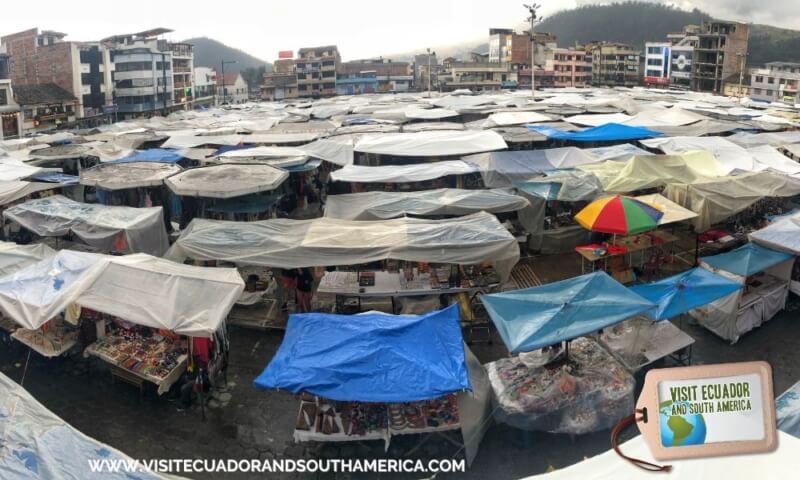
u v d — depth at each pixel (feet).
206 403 39.37
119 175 69.87
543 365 36.83
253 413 38.34
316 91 382.42
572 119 115.65
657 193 66.85
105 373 42.70
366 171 71.41
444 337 35.24
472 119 142.72
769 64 323.98
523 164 73.20
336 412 34.22
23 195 65.62
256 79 514.27
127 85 267.39
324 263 46.29
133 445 35.29
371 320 36.50
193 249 47.60
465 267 49.80
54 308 38.58
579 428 33.94
